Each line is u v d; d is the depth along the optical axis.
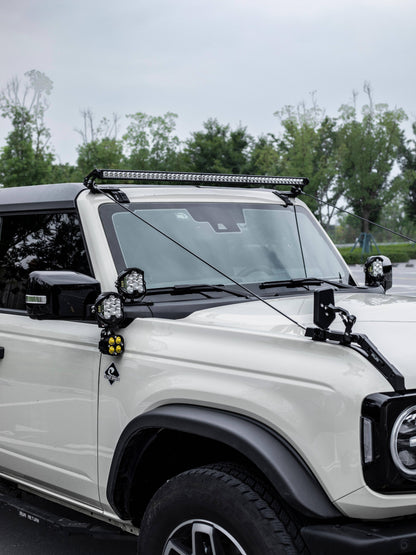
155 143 56.56
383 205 58.72
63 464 3.49
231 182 4.09
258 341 2.82
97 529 3.41
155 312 3.28
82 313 3.16
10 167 47.59
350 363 2.58
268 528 2.59
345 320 2.62
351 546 2.46
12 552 4.26
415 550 2.52
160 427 2.93
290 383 2.65
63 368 3.46
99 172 3.54
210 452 3.21
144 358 3.11
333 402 2.55
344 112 57.94
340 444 2.53
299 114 53.16
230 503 2.67
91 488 3.36
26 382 3.67
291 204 4.36
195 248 3.72
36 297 3.13
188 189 4.01
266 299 3.55
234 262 3.80
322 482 2.57
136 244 3.56
